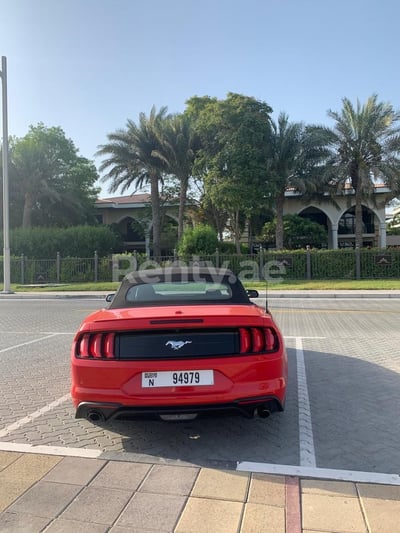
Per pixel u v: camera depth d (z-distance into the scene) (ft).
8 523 8.78
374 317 37.40
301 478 10.57
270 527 8.59
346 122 96.68
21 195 134.41
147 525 8.71
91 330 12.32
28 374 20.89
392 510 9.12
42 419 15.08
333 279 80.74
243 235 142.92
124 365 11.90
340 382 18.79
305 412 15.47
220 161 96.07
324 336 28.99
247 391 11.88
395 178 93.35
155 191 117.60
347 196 112.88
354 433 13.64
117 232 155.02
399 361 22.04
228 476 10.66
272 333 12.53
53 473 10.77
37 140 141.18
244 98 98.63
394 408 15.70
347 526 8.60
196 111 118.11
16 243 110.83
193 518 8.92
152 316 12.34
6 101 68.28
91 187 159.94
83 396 12.07
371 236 152.76
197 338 12.08
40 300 61.67
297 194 122.42
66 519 8.91
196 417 11.94
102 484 10.25
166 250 143.02
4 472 10.84
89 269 91.04
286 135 99.19
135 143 109.09
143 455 11.83
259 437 13.43
